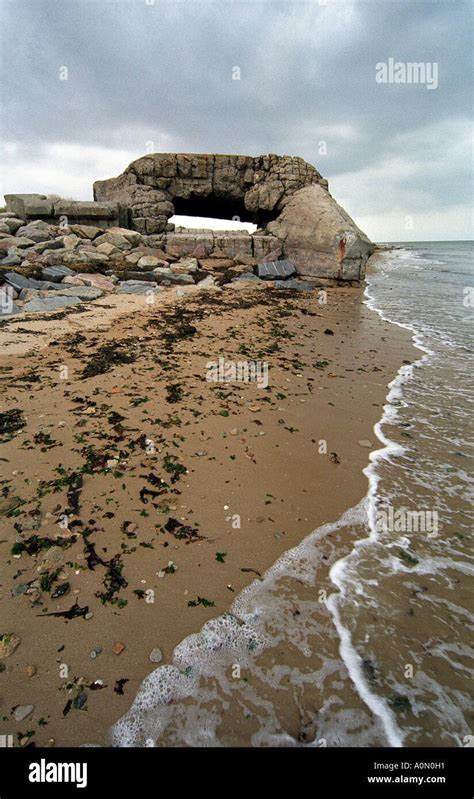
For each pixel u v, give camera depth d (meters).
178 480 4.22
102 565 3.14
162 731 2.22
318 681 2.51
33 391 5.96
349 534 3.73
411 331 11.48
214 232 24.53
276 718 2.32
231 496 4.06
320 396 6.72
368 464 4.86
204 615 2.85
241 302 13.52
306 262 19.11
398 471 4.75
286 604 3.00
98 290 12.54
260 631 2.78
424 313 14.07
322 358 8.75
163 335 9.25
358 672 2.58
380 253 61.03
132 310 11.15
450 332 11.52
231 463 4.61
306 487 4.33
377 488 4.41
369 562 3.43
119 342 8.48
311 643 2.73
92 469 4.23
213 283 16.09
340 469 4.71
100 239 16.86
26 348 7.73
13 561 3.10
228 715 2.31
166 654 2.57
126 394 6.10
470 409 6.49
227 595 3.02
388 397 6.88
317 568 3.33
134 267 15.81
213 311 12.02
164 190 20.02
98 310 10.87
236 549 3.43
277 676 2.53
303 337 10.27
